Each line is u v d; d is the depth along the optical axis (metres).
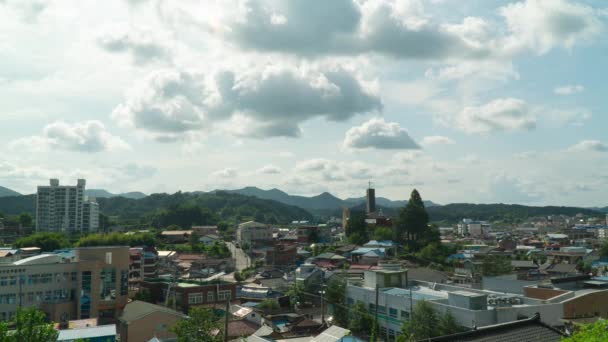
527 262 133.75
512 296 59.72
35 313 25.42
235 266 148.12
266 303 81.81
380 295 65.94
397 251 150.38
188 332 46.03
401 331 56.94
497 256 114.00
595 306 57.59
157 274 128.38
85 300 75.75
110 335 48.78
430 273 94.19
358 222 182.50
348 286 73.44
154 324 62.94
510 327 26.92
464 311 51.91
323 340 44.56
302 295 89.19
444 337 25.23
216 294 84.88
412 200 160.00
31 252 116.38
